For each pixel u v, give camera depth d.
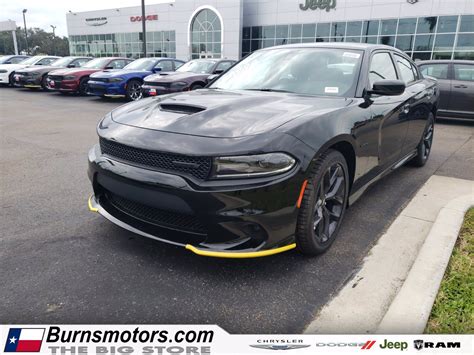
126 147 2.54
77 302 2.26
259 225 2.29
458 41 24.70
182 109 2.83
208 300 2.30
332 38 29.42
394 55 4.29
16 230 3.14
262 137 2.31
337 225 2.94
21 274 2.52
